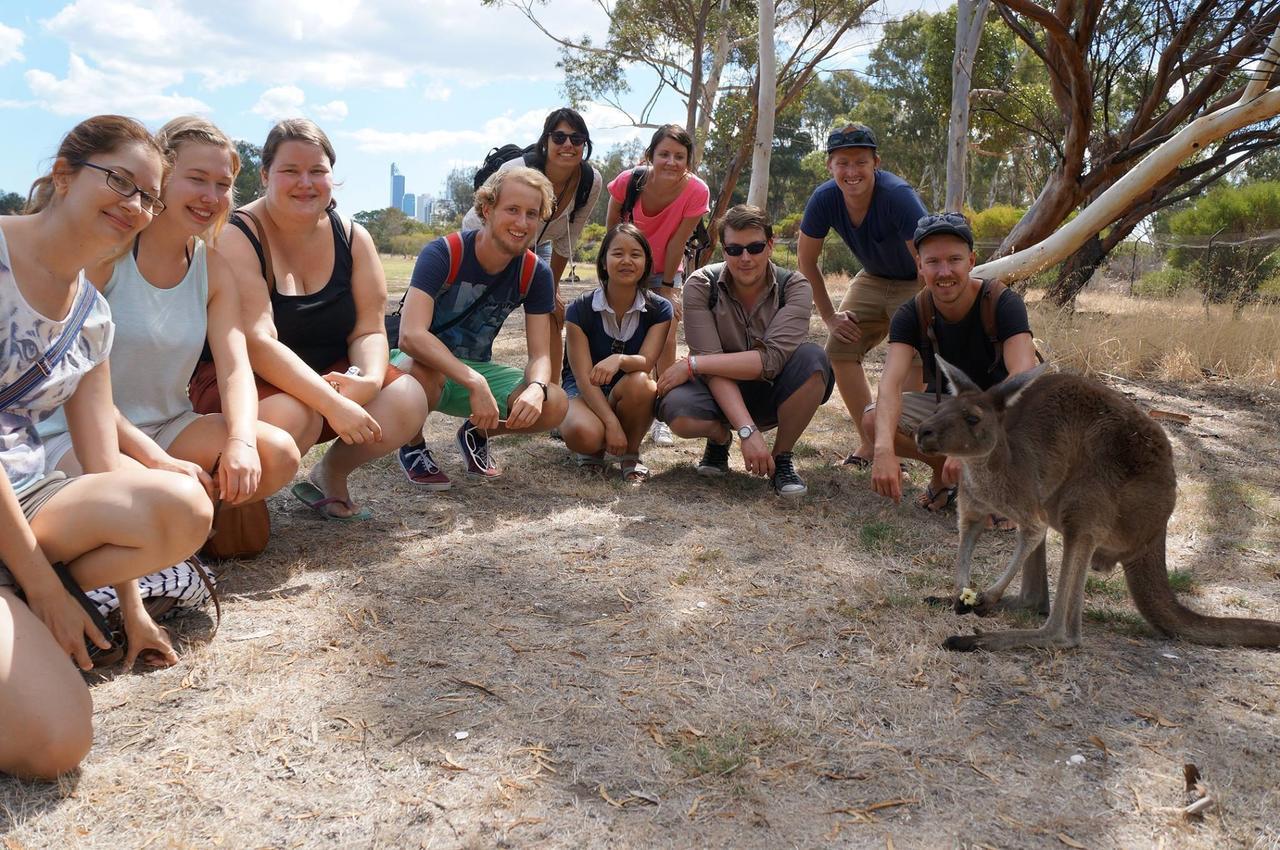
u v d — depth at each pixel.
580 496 4.80
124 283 3.19
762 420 5.23
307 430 3.77
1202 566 4.18
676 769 2.44
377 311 4.17
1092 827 2.26
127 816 2.19
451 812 2.25
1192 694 2.92
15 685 2.20
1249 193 17.95
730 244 4.79
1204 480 5.59
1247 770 2.51
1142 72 11.27
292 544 3.91
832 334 5.56
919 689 2.90
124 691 2.72
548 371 4.84
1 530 2.35
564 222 5.99
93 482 2.56
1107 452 3.25
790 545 4.18
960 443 3.21
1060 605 3.19
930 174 38.88
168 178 2.99
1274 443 6.63
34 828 2.12
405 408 4.15
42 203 2.54
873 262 5.62
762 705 2.77
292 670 2.88
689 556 3.98
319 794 2.30
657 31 21.55
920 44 35.50
